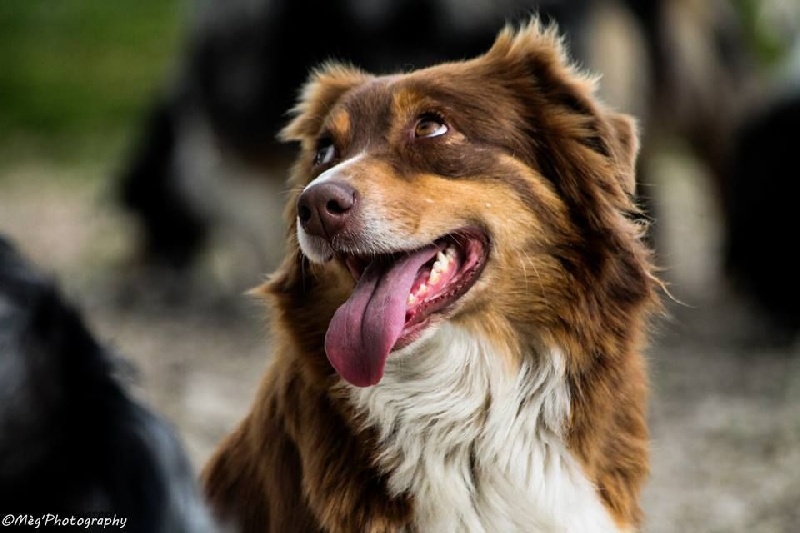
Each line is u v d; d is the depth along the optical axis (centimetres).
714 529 1247
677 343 2005
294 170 981
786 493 1333
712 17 2530
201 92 2338
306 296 895
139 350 1950
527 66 911
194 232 2536
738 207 2198
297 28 2131
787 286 2105
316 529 848
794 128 2141
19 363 586
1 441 578
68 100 4591
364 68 2069
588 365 871
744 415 1620
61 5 5275
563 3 2100
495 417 870
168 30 5128
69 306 629
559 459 866
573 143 886
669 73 2406
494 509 871
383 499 849
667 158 2984
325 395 861
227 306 2286
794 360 1902
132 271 2569
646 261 900
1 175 3919
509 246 868
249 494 911
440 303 857
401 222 834
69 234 2994
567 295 877
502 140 880
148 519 619
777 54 3459
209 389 1736
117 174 2723
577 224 883
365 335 817
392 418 860
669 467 1436
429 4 2034
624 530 868
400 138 872
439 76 898
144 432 639
